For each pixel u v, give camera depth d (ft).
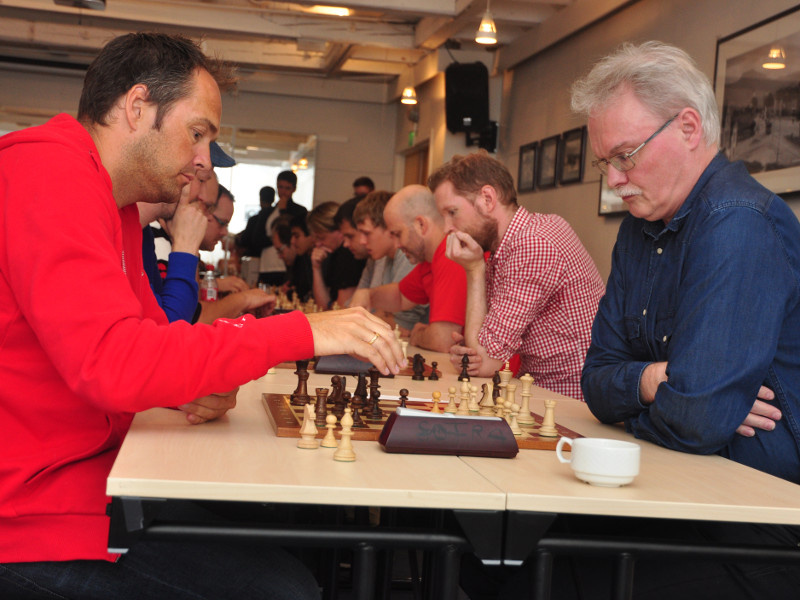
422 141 29.43
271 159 33.76
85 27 28.40
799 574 4.24
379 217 14.37
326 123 34.09
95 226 3.76
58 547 3.78
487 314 8.41
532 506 3.44
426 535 3.50
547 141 21.77
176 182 4.56
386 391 6.41
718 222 4.79
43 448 3.97
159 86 4.36
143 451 3.78
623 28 18.21
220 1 24.82
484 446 4.20
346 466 3.75
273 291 21.52
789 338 4.88
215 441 4.11
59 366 3.64
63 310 3.59
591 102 5.20
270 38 26.22
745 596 4.27
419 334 10.87
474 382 7.54
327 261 18.78
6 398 3.90
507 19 22.07
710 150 5.15
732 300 4.62
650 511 3.48
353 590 3.52
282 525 3.43
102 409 3.70
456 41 25.70
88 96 4.42
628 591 3.63
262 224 26.09
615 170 5.18
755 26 13.47
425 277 12.39
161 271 9.76
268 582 3.94
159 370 3.66
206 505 5.65
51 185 3.75
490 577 5.82
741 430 4.88
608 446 3.75
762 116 13.21
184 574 3.87
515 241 8.10
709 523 4.56
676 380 4.64
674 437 4.67
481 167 8.55
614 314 5.71
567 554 3.57
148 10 24.72
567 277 8.08
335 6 20.59
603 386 5.25
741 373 4.54
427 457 4.10
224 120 33.35
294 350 3.99
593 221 19.07
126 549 3.27
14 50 30.09
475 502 3.42
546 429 4.77
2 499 3.79
